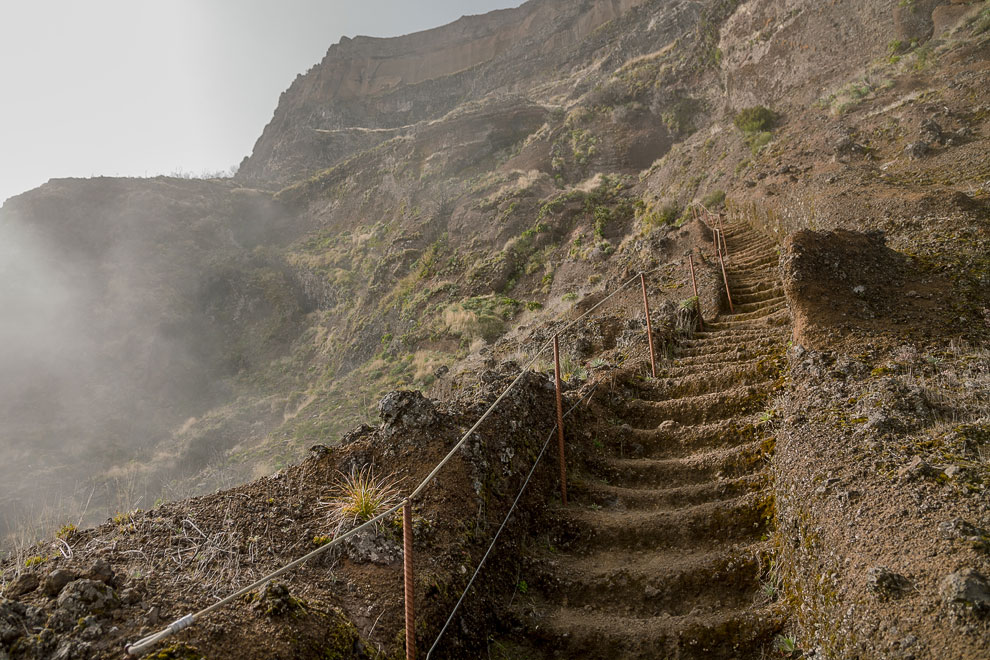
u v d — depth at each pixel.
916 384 4.95
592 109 31.58
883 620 2.94
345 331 25.23
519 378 6.14
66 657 2.52
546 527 5.10
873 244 7.73
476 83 61.75
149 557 3.36
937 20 18.28
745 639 3.78
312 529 3.95
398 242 28.34
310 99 73.81
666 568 4.50
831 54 21.52
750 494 4.96
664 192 21.98
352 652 3.08
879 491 3.77
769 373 6.62
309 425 17.45
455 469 4.71
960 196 9.09
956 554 3.03
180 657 2.61
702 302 10.11
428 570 3.85
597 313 12.14
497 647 3.98
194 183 39.44
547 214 24.19
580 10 57.41
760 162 17.00
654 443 6.24
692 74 29.17
